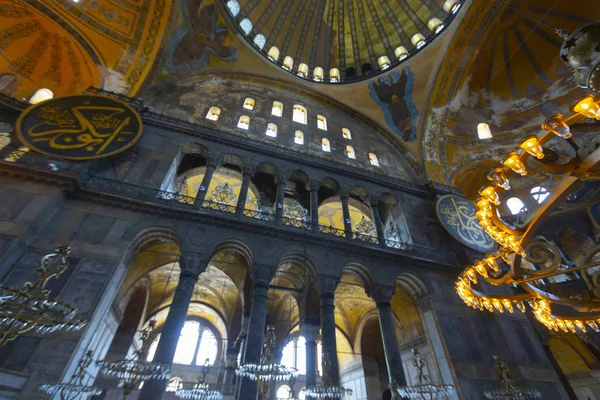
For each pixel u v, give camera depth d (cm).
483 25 1752
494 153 1816
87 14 1316
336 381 882
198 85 1599
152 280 1452
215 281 1560
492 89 1903
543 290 828
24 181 892
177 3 1427
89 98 1103
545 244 690
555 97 1706
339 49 2202
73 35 1302
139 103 1266
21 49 1323
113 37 1369
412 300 1296
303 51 2128
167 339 792
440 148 1819
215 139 1326
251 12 1891
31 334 708
